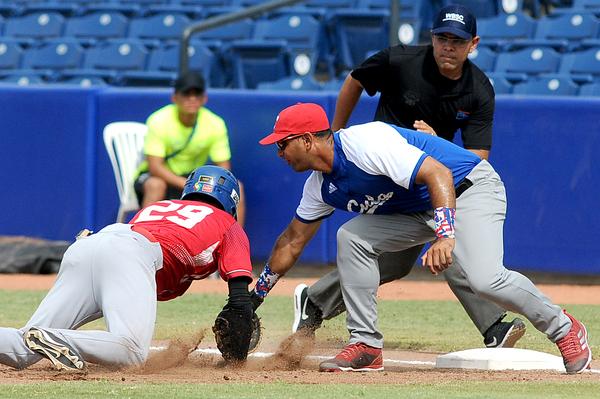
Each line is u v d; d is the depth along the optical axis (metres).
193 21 40.47
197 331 18.70
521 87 33.44
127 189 27.45
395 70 16.59
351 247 13.97
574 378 13.16
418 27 36.88
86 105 27.70
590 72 34.22
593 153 25.64
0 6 43.50
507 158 25.83
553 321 13.80
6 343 12.26
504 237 25.92
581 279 25.89
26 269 27.42
